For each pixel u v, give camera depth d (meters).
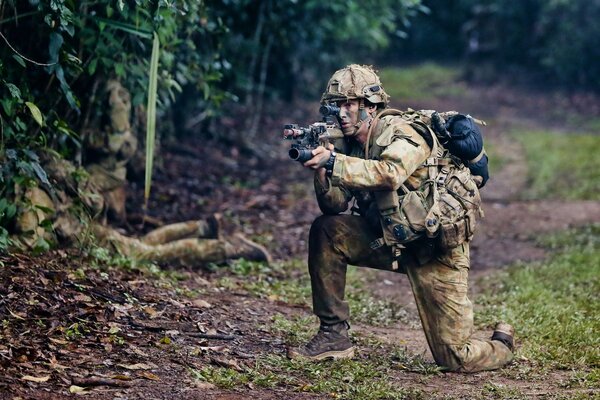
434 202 6.75
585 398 6.30
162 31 9.44
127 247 9.80
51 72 8.34
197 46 11.75
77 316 7.19
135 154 12.76
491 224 15.13
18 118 8.38
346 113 6.90
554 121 31.81
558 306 9.34
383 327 8.89
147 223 11.71
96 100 10.41
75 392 5.85
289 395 6.25
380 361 7.29
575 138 25.92
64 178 9.38
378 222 7.04
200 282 9.50
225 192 15.67
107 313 7.45
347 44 27.94
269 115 24.83
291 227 13.73
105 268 8.85
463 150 6.84
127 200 12.80
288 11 17.56
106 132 10.59
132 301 7.91
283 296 9.61
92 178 10.36
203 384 6.27
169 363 6.63
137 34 8.79
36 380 5.89
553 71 38.44
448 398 6.34
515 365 7.36
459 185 6.84
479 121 7.04
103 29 9.05
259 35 16.98
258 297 9.38
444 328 7.08
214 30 11.52
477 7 40.94
